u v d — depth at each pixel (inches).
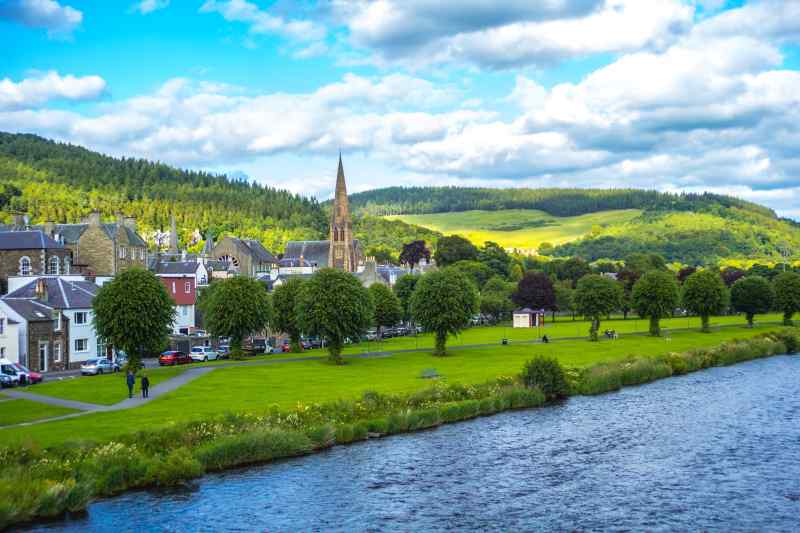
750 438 3085.6
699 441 3031.5
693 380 4525.1
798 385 4315.9
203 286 6968.5
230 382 3747.5
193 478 2439.7
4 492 2032.5
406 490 2410.2
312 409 3024.1
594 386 4067.4
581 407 3683.6
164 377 3919.8
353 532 2073.1
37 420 2711.6
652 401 3833.7
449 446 2915.8
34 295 4635.8
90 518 2100.1
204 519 2121.1
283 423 2842.0
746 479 2564.0
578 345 5974.4
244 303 4847.4
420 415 3206.2
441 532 2089.1
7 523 2010.3
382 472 2581.2
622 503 2326.5
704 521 2197.3
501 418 3425.2
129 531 2021.4
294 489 2381.9
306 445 2763.3
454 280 5241.1
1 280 5300.2
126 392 3366.1
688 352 5196.9
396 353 5378.9
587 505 2308.1
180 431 2576.3
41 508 2075.5
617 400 3868.1
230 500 2267.5
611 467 2682.1
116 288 3882.9
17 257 5383.9
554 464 2711.6
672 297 6683.1
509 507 2283.5
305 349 5836.6
